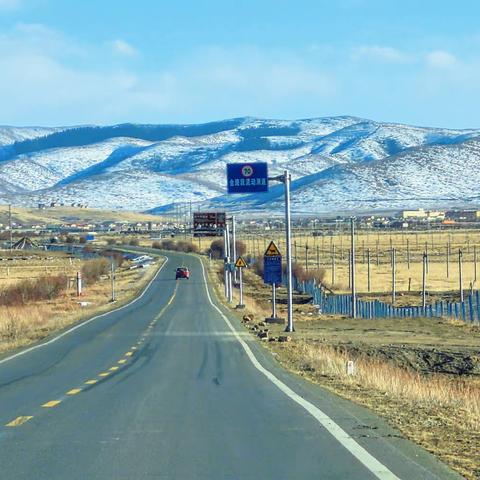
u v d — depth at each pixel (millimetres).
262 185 69688
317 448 20141
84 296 136375
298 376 38000
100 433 22562
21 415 26031
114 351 52031
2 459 19094
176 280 170250
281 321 83062
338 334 72875
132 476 17234
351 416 25219
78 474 17469
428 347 62875
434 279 158375
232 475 17266
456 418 25047
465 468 18141
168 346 55406
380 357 58906
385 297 124938
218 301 115750
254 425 23672
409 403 28281
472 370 56156
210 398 29906
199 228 167250
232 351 51625
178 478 17031
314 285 126312
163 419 25000
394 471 17594
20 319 75812
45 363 44969
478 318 86250
